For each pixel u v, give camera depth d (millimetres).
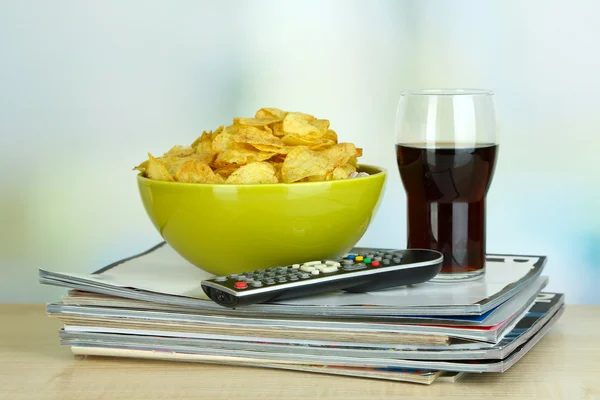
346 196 909
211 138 985
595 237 1259
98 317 880
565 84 1242
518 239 1271
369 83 1254
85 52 1271
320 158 908
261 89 1263
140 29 1264
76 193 1290
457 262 927
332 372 853
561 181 1256
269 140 929
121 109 1275
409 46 1248
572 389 828
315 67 1256
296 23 1252
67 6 1267
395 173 1265
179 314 865
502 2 1236
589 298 1270
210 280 850
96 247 1298
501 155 1260
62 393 830
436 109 922
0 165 1288
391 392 823
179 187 897
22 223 1296
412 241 946
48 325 993
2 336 960
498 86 1248
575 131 1247
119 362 891
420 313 829
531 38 1239
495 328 819
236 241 903
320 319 840
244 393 824
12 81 1278
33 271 1304
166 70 1268
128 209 1289
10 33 1271
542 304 952
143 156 1279
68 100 1278
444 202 926
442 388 830
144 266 979
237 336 862
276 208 891
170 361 891
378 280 873
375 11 1245
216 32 1258
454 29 1243
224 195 887
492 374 856
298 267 881
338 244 930
